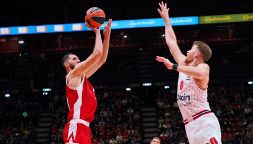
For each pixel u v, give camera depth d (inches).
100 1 1139.3
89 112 201.2
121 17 1192.2
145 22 1048.8
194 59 197.8
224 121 964.6
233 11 1134.4
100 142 943.0
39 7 1195.3
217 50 1190.9
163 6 233.8
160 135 920.9
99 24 198.4
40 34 1069.8
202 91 192.1
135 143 928.3
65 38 1269.7
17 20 1251.8
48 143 987.9
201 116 191.5
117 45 1246.9
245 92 1064.8
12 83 1151.6
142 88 1113.4
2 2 1141.7
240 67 1114.1
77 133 196.2
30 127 1035.9
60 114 1056.8
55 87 1111.6
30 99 1108.5
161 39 1213.1
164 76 1124.5
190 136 194.9
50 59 1224.2
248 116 977.5
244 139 871.7
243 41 1205.7
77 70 196.5
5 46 1275.8
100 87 1111.0
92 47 1235.9
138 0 1137.4
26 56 1237.1
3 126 1055.6
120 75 1151.6
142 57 1196.5
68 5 1160.8
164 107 1053.2
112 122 1023.0
